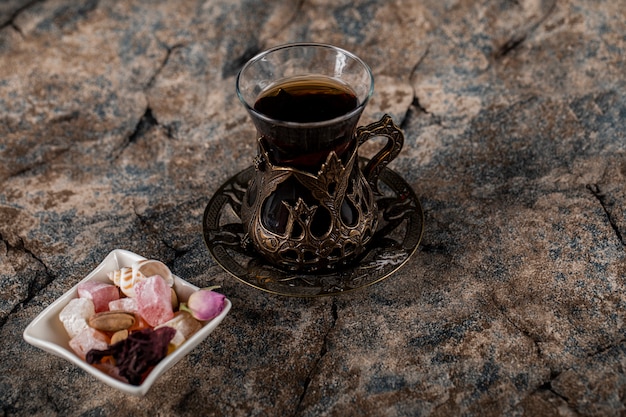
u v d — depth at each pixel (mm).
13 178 530
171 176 527
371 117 560
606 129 533
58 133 560
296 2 648
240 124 560
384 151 439
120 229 494
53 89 590
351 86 417
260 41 621
